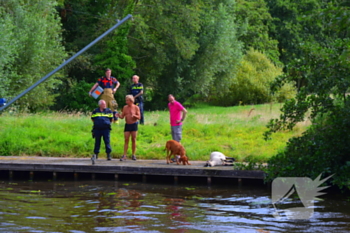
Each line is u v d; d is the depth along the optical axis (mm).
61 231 5785
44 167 10750
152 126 15445
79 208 7223
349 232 5863
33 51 21969
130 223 6238
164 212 6977
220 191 9023
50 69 23891
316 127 9398
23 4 23453
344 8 7441
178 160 10875
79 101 26641
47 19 24734
